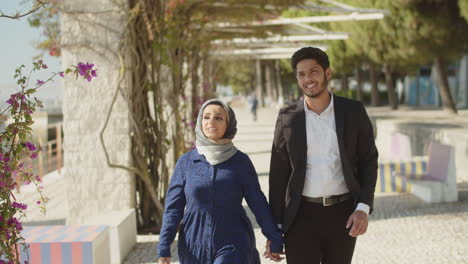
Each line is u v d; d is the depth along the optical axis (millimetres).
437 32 13484
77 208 6445
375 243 5520
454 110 17781
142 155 6430
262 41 15391
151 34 6098
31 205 8531
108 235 4953
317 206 2877
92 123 6363
